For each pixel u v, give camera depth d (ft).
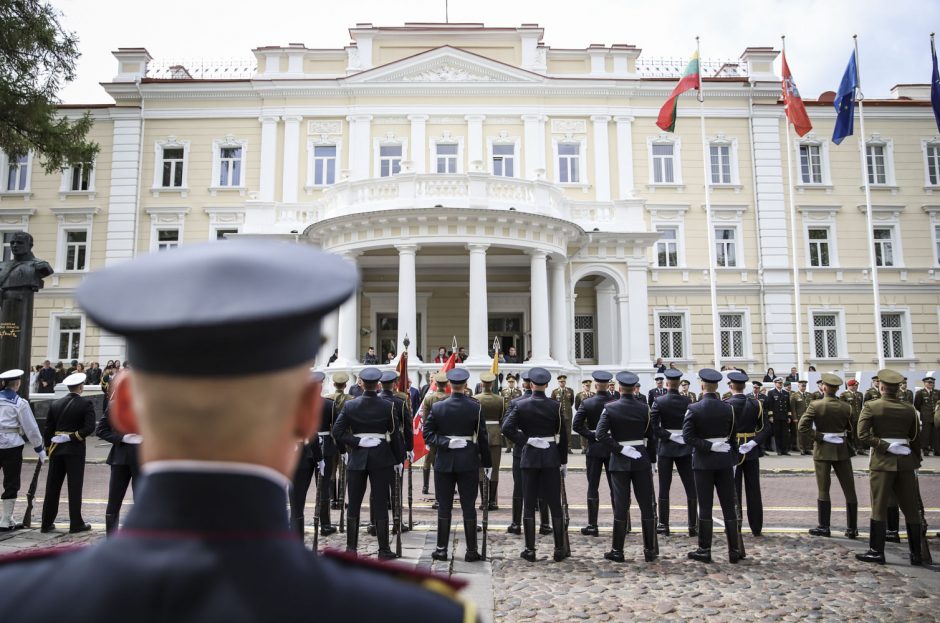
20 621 3.00
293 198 96.68
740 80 100.27
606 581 22.43
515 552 26.58
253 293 3.27
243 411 3.32
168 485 3.31
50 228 97.66
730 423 25.85
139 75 100.58
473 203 68.49
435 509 36.68
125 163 97.86
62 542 27.04
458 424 25.43
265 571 3.15
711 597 20.71
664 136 100.68
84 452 29.68
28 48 58.08
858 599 20.65
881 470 25.38
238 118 99.14
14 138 61.93
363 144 97.40
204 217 97.50
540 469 25.61
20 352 57.57
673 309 97.35
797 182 100.99
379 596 3.43
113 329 3.11
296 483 26.66
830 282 98.78
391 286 92.02
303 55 100.99
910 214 101.19
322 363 71.61
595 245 80.64
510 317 93.61
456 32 100.99
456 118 98.43
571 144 99.86
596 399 30.60
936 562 25.35
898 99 105.60
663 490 30.73
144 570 3.04
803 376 86.58
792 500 39.37
